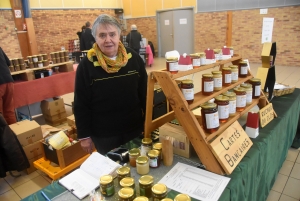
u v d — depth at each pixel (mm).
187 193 1059
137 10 10078
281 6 6707
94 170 1227
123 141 1726
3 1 6746
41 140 2568
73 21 8805
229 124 1369
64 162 2326
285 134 2000
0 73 2953
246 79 1723
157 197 957
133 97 1629
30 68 3588
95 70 1469
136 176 1198
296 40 6676
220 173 1170
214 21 8148
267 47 2045
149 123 1448
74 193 1091
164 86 1252
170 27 9406
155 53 10148
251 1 7215
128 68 1544
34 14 7719
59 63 3898
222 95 1396
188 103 1236
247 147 1383
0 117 2264
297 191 2098
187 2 8625
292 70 6348
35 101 3549
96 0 9469
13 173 2629
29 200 1076
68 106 4703
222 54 1636
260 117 1656
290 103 2121
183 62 1291
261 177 1544
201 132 1184
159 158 1265
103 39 1403
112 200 1033
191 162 1295
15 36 7090
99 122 1620
